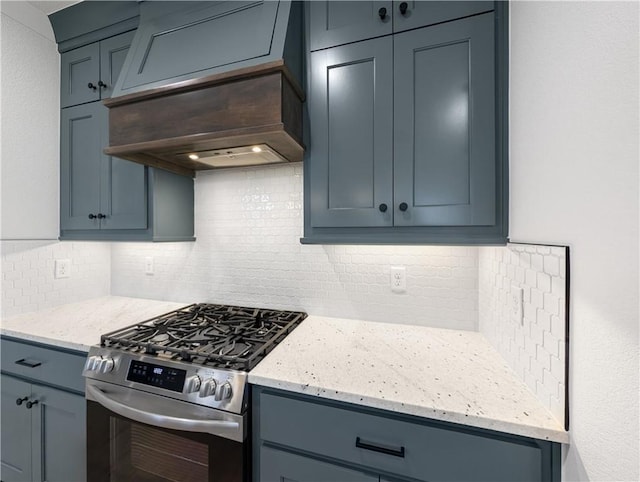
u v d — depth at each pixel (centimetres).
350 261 142
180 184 157
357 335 121
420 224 98
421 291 132
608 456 50
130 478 103
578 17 58
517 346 86
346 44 106
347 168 107
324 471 80
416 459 73
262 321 134
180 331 121
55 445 119
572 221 60
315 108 111
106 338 112
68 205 159
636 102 45
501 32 91
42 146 156
